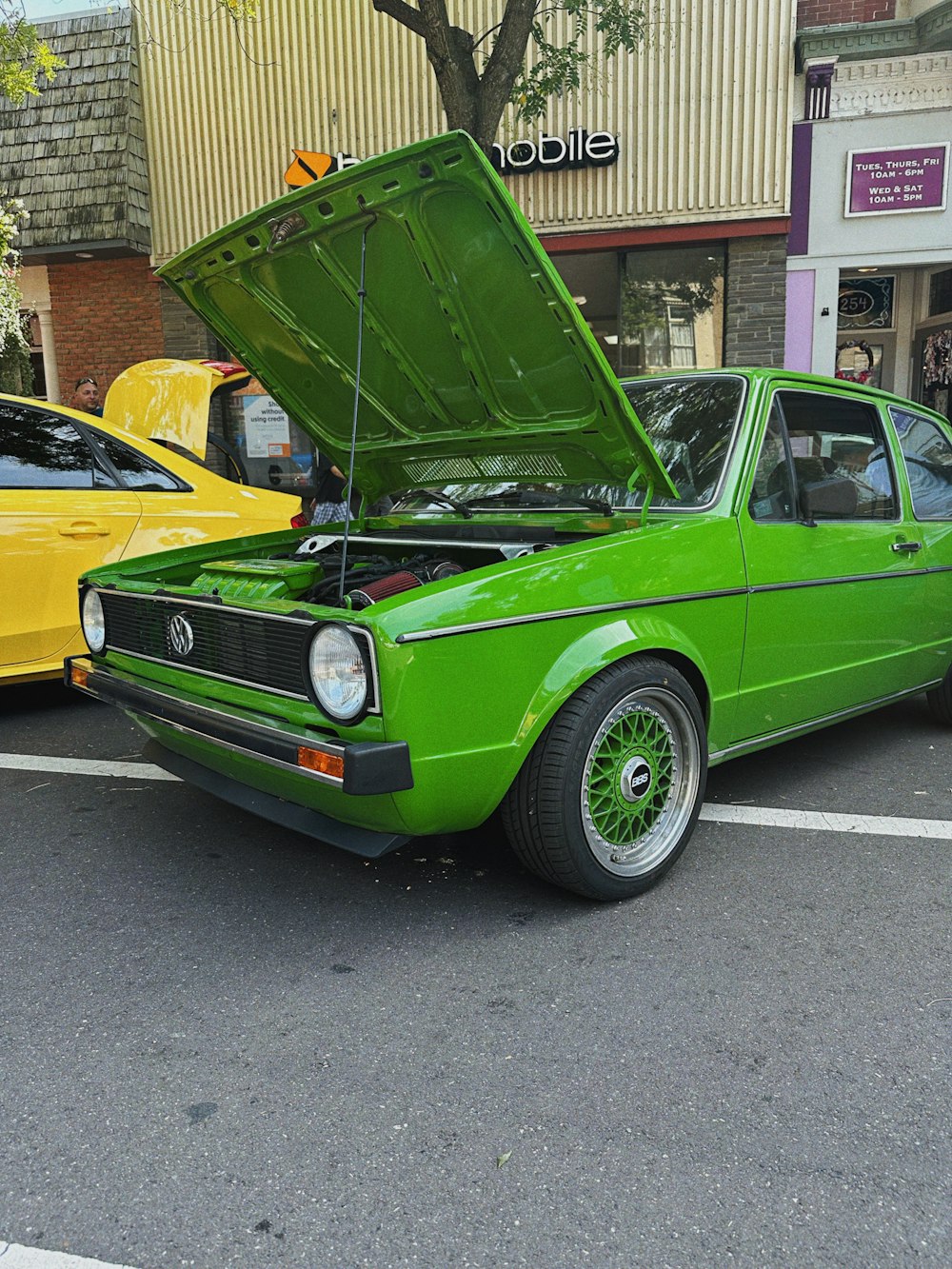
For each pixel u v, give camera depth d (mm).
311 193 2895
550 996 2621
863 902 3146
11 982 2711
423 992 2646
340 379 3752
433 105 10977
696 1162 2004
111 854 3562
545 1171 1984
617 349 11086
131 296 12258
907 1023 2488
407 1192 1933
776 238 10375
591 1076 2287
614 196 10523
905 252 10195
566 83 8312
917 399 11141
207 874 3389
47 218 11633
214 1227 1849
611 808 3031
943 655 4691
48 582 4992
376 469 4309
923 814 3898
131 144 11469
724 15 9977
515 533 3621
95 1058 2369
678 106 10234
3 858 3533
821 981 2689
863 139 10031
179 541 5434
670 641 3072
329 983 2691
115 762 4613
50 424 5160
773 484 3625
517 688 2717
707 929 2977
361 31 10984
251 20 10891
